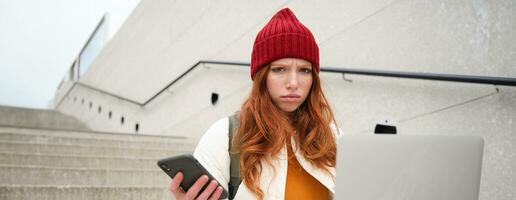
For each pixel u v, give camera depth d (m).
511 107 1.81
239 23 4.30
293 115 1.19
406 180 0.91
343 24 2.84
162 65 6.34
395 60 2.42
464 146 0.91
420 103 2.25
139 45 7.38
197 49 5.25
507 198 1.80
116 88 8.35
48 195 2.59
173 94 5.88
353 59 2.72
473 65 1.99
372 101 2.56
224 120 1.15
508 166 1.80
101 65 9.56
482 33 1.96
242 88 4.17
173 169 0.99
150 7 7.05
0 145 3.54
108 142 4.30
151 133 6.55
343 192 0.94
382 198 0.92
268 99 1.14
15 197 2.50
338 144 0.95
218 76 4.68
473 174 0.90
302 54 1.12
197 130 5.07
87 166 3.50
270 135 1.08
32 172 2.98
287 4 3.51
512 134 1.80
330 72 2.75
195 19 5.39
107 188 2.77
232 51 4.40
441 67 2.14
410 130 2.29
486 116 1.91
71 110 11.52
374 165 0.93
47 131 4.71
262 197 1.03
